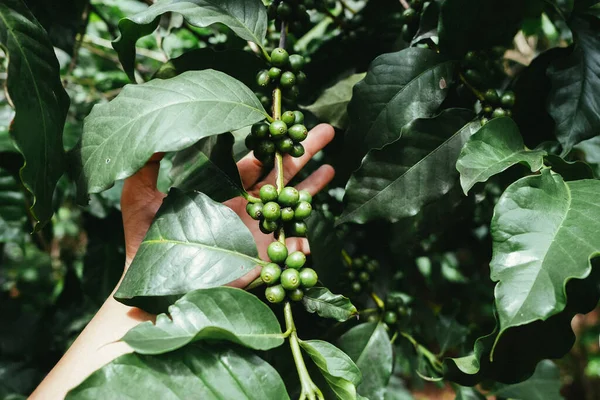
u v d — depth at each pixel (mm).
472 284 911
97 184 478
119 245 814
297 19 641
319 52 759
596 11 609
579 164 504
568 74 588
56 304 937
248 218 637
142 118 483
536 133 641
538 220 442
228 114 486
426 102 596
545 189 456
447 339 798
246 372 447
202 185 562
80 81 951
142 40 1033
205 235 500
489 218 749
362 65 732
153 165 571
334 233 623
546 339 463
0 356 912
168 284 485
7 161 724
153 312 516
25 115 479
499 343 459
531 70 617
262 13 575
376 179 586
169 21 759
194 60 626
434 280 927
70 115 891
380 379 630
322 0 704
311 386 451
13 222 734
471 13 570
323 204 752
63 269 1239
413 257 806
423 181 585
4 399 862
